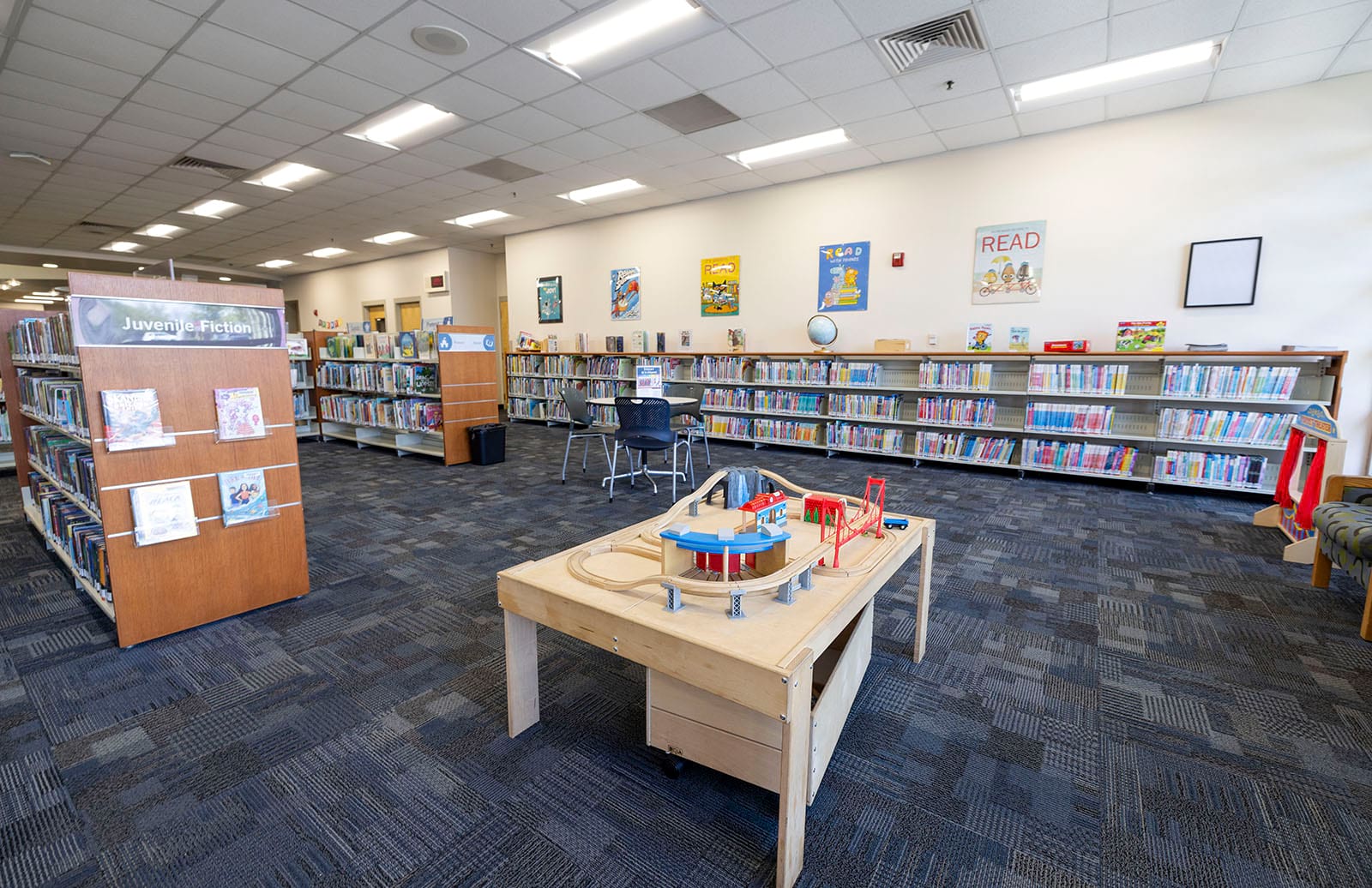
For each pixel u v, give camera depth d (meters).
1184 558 3.48
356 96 4.55
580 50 3.95
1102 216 5.27
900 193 6.24
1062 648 2.46
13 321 4.05
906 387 6.37
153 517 2.45
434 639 2.55
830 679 1.68
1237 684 2.19
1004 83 4.43
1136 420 5.26
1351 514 2.76
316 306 13.99
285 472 2.85
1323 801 1.63
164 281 2.40
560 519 4.34
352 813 1.60
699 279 7.86
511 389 10.24
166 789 1.69
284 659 2.39
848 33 3.74
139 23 3.50
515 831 1.53
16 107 4.66
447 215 8.52
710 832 1.52
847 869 1.41
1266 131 4.60
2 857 1.46
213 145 5.56
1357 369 4.48
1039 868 1.42
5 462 5.97
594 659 2.37
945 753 1.83
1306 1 3.37
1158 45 3.88
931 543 2.27
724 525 2.09
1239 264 4.77
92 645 2.50
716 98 4.66
